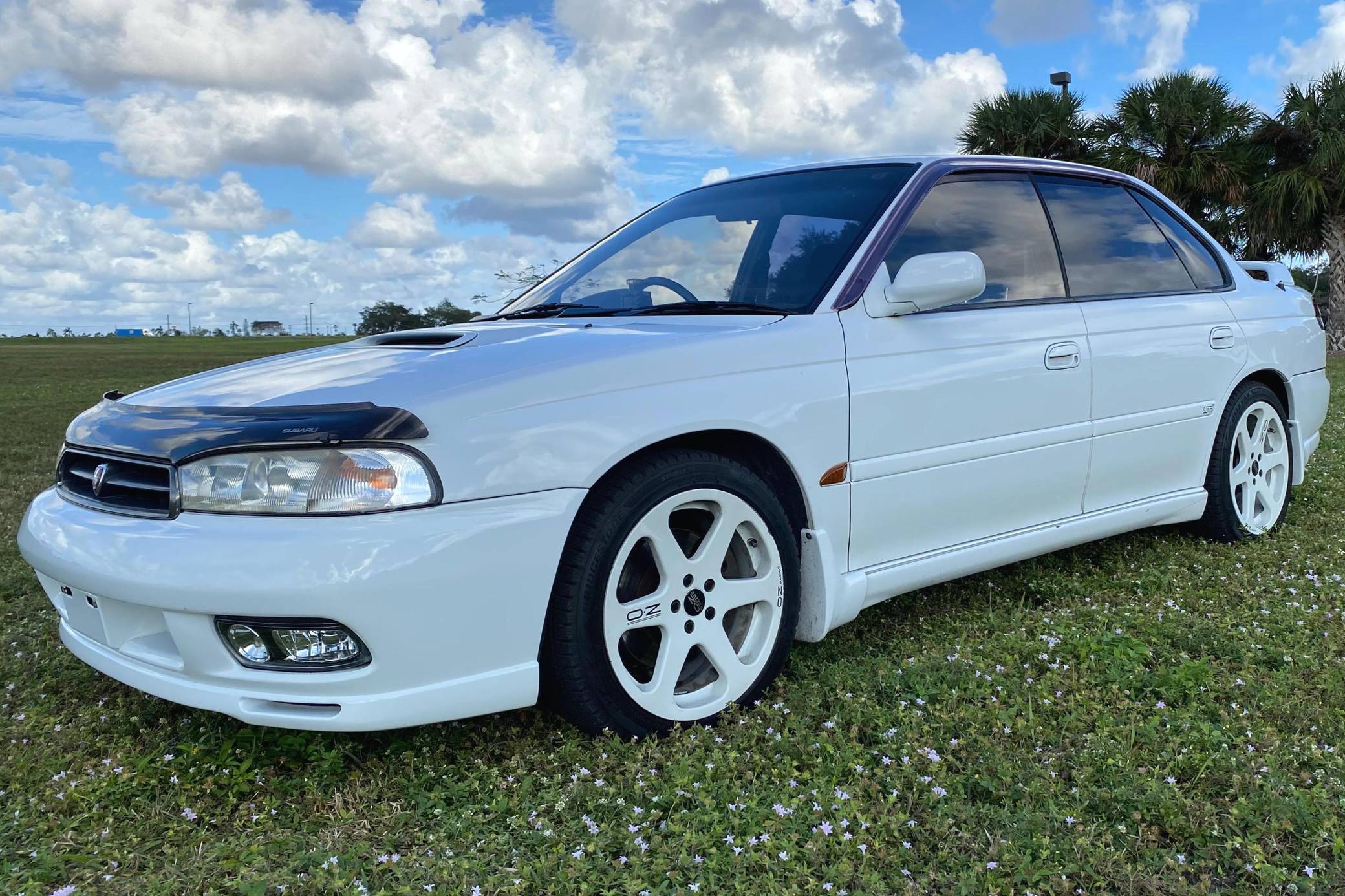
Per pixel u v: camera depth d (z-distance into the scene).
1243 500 4.30
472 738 2.51
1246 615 3.21
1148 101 21.30
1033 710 2.54
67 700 2.84
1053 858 1.91
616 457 2.35
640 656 2.60
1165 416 3.81
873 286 2.95
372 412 2.15
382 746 2.46
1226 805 2.07
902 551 3.03
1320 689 2.62
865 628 3.31
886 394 2.89
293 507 2.10
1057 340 3.37
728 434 2.64
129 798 2.25
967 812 2.04
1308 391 4.63
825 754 2.34
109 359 29.95
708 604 2.57
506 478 2.21
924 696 2.62
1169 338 3.81
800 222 3.21
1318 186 21.27
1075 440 3.45
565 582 2.31
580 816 2.10
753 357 2.64
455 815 2.12
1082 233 3.71
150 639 2.32
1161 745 2.32
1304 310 4.71
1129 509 3.76
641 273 3.35
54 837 2.05
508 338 2.64
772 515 2.66
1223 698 2.59
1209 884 1.83
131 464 2.32
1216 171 20.95
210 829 2.13
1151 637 3.00
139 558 2.17
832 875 1.83
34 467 7.44
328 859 1.93
